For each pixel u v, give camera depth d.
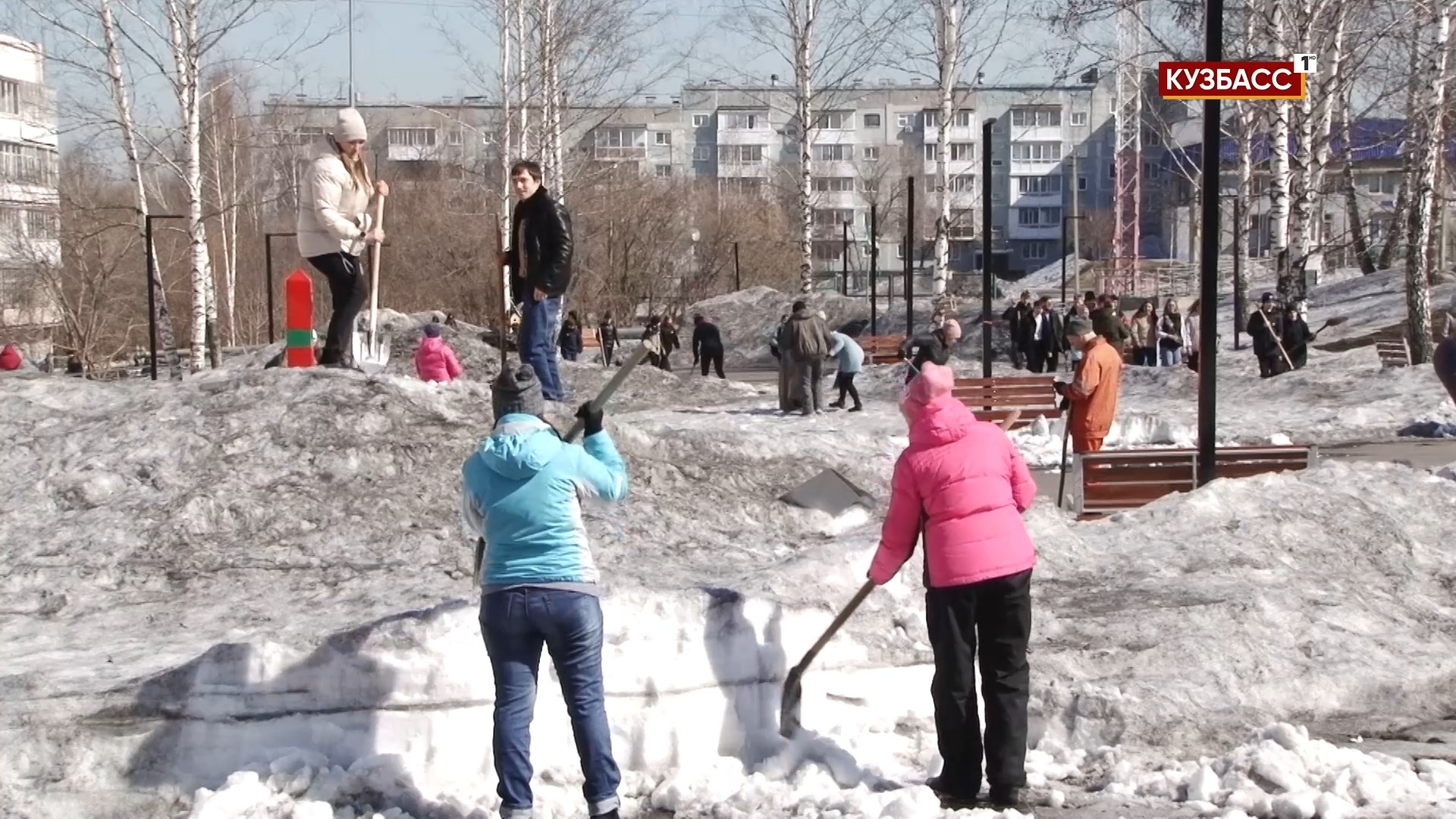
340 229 11.77
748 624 6.11
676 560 8.62
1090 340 11.16
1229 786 5.53
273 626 7.40
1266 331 23.55
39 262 40.94
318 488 9.43
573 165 41.44
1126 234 67.81
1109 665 6.70
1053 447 16.45
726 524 9.50
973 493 5.53
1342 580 7.86
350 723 5.62
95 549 8.70
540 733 5.78
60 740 5.48
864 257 97.62
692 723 5.89
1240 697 6.53
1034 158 100.94
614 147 97.94
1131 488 10.47
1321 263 47.06
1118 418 17.48
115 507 9.23
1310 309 40.34
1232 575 7.84
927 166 100.25
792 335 20.06
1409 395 19.45
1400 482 9.09
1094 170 100.88
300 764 5.48
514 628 5.02
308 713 5.61
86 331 40.62
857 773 5.80
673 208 59.69
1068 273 72.25
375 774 5.43
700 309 53.47
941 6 36.84
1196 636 6.90
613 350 38.41
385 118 76.19
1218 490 8.80
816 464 10.91
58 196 40.78
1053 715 6.35
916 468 5.60
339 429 10.00
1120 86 59.81
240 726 5.55
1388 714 6.62
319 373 10.82
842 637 6.36
